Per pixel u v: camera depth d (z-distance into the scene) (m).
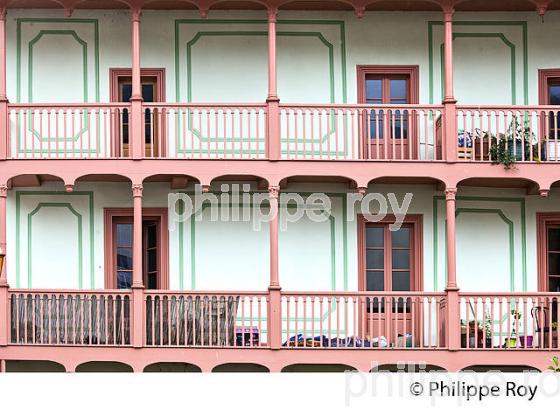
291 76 21.00
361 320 19.41
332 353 18.80
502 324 20.06
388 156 20.81
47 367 19.98
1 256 17.16
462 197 20.88
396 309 19.02
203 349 18.78
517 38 21.22
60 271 20.69
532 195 20.94
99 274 20.69
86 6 20.69
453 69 21.17
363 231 20.83
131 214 20.73
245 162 19.30
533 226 20.92
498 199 20.94
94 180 20.55
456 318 18.95
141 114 19.38
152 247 20.98
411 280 20.88
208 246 20.78
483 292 19.30
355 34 21.11
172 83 20.92
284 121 20.69
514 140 19.47
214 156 20.52
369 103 20.98
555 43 21.19
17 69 20.89
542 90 21.14
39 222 20.72
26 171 19.23
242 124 19.92
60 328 19.06
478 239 20.91
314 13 21.08
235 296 19.05
